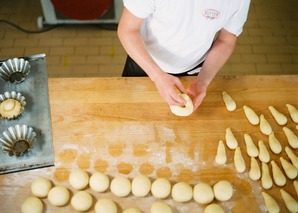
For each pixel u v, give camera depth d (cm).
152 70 117
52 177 115
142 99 133
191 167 118
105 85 137
